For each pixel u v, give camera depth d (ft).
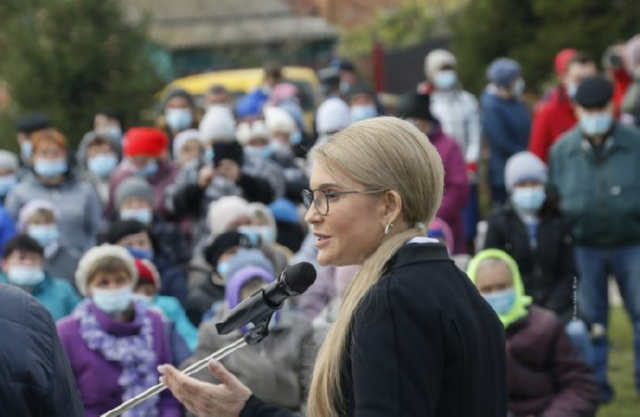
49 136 52.90
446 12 157.58
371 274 18.71
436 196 19.22
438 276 18.69
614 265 49.24
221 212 44.57
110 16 93.15
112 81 91.86
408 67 114.32
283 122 60.95
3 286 19.47
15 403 18.63
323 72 78.74
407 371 17.95
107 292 34.81
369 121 19.26
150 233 46.60
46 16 92.48
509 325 35.81
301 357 32.65
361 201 18.88
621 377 52.13
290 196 57.77
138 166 55.06
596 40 103.09
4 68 92.22
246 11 157.69
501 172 65.16
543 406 35.60
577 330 41.91
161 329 35.50
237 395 19.75
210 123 49.49
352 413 18.43
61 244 48.83
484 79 104.53
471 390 18.53
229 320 19.56
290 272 19.19
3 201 59.26
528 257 45.47
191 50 150.82
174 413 34.96
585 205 49.08
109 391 34.24
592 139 49.08
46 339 19.22
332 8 190.90
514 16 105.09
